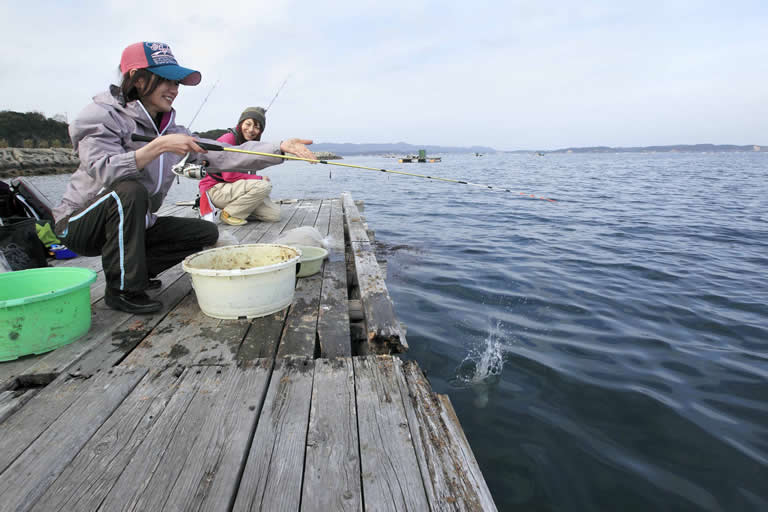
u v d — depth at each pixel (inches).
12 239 126.3
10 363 83.0
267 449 60.3
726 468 89.0
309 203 307.3
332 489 53.7
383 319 107.1
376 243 295.9
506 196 610.5
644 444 95.7
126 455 58.7
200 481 54.3
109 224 95.2
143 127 100.8
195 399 71.1
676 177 1053.8
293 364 81.8
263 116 201.6
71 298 89.1
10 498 51.3
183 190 662.5
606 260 247.4
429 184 888.3
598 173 1284.4
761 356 135.4
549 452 92.8
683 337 148.3
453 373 123.6
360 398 72.1
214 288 99.4
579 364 129.1
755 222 376.8
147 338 93.3
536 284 203.6
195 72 97.1
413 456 59.5
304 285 131.9
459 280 209.8
